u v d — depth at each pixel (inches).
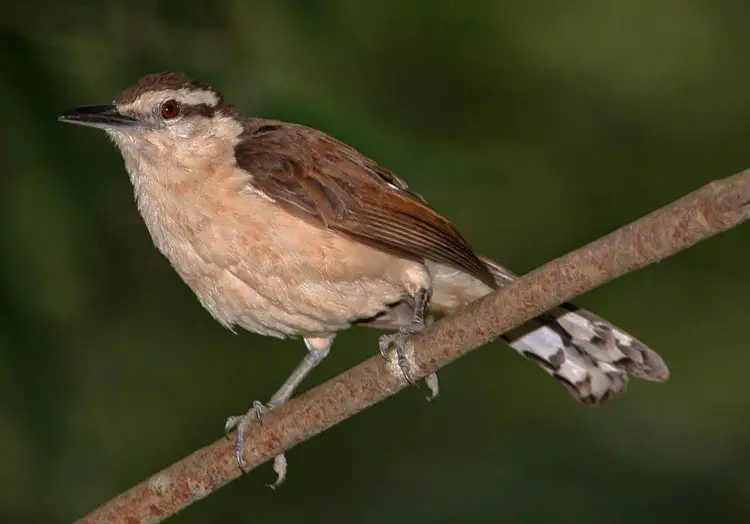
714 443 599.8
